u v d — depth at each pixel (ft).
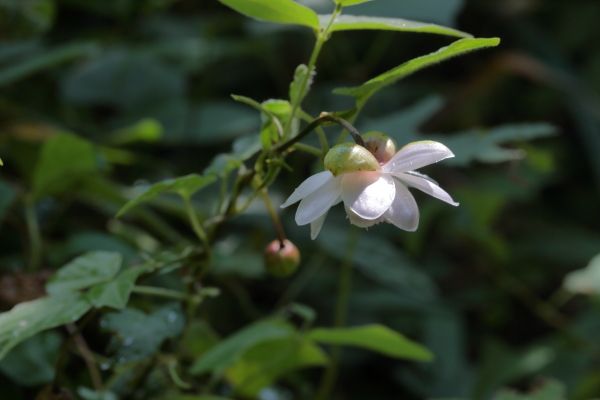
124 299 1.42
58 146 1.71
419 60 1.37
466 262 2.59
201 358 1.61
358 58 2.90
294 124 1.45
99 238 1.77
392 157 1.39
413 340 2.28
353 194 1.36
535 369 2.23
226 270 1.85
